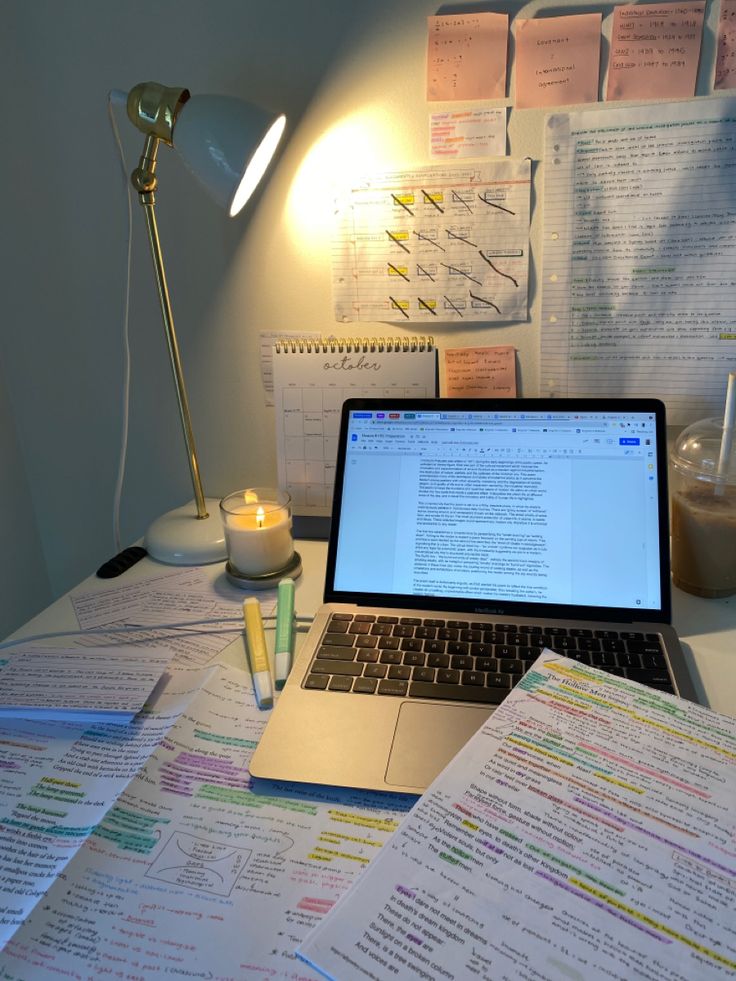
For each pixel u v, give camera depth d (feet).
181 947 1.27
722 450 2.30
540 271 2.60
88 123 2.75
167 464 3.24
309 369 2.76
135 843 1.48
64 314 3.07
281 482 2.90
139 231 2.86
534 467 2.30
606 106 2.39
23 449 3.36
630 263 2.52
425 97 2.48
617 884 1.30
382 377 2.71
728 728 1.68
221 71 2.59
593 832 1.41
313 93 2.54
